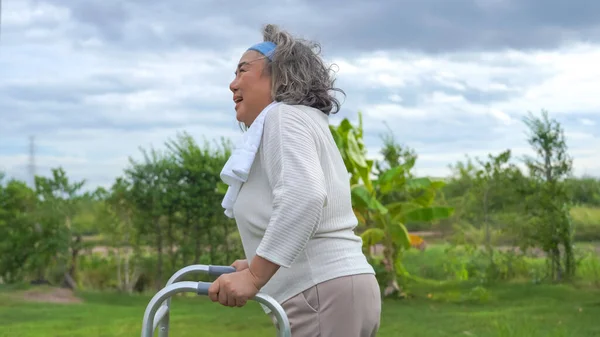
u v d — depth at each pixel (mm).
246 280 1805
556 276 7996
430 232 9000
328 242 1948
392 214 7500
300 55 2082
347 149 7227
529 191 8016
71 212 8242
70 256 8273
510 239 8422
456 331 5230
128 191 8133
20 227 8078
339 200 1983
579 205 8453
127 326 5426
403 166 7535
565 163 7914
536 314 5906
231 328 5281
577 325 5387
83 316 5965
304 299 1930
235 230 8211
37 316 5953
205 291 1821
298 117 1954
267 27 2164
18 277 8125
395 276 7281
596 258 8008
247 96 2090
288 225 1794
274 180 1905
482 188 8266
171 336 4996
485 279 8086
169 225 8133
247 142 1979
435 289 7727
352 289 1926
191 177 8062
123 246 8312
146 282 8312
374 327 2006
